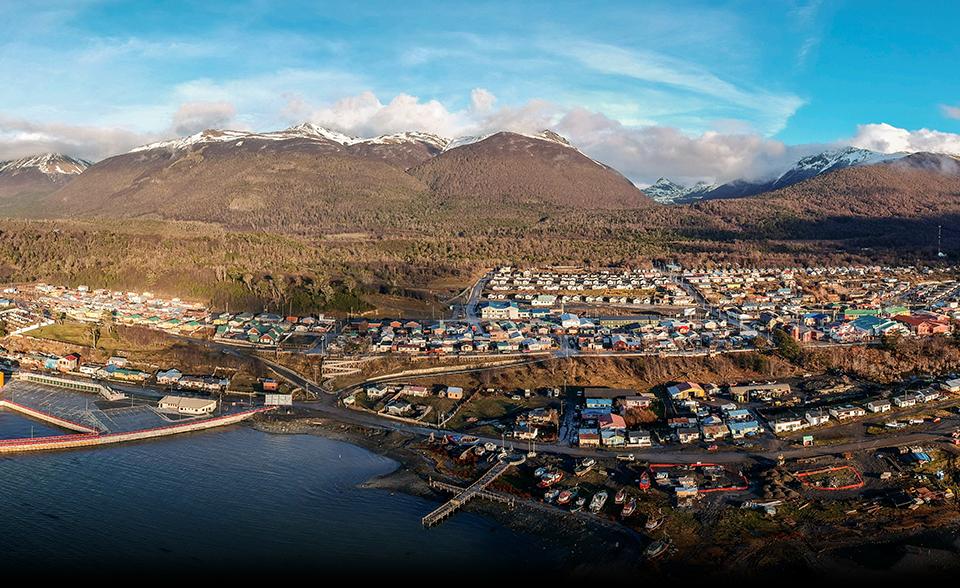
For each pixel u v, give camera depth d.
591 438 166.12
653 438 169.12
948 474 146.88
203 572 118.81
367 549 125.56
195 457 165.50
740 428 169.50
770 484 143.38
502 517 136.00
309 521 135.38
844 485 143.50
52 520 135.25
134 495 146.00
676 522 131.12
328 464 161.25
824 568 117.12
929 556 119.62
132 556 123.06
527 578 117.38
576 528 130.75
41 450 168.62
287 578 117.06
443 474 154.25
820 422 174.00
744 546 123.44
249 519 136.12
